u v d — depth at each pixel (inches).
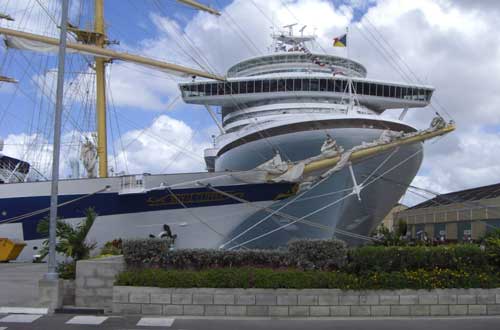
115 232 898.7
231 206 932.0
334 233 1054.4
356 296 476.4
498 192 1989.4
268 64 1350.9
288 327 417.4
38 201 916.6
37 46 1076.5
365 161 1002.1
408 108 1283.2
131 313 474.0
